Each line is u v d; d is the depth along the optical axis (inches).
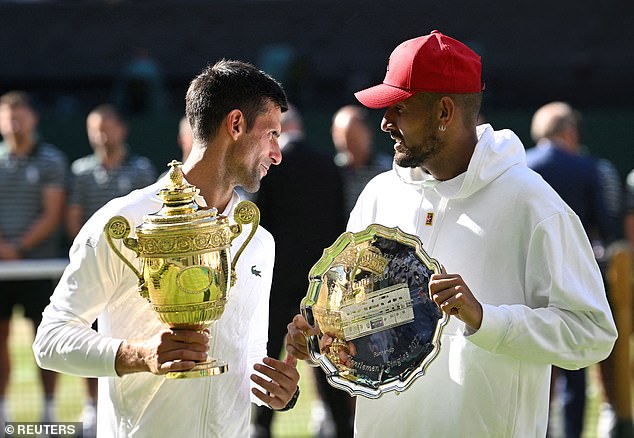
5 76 2768.2
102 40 2819.9
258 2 2874.0
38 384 1242.6
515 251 506.6
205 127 506.0
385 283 506.3
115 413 511.2
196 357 471.5
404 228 531.5
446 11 2817.4
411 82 506.9
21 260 1183.6
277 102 513.0
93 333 488.4
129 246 473.7
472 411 508.1
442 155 515.2
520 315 485.7
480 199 513.7
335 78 2723.9
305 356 515.2
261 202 1013.8
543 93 2689.5
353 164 1183.6
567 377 1028.5
